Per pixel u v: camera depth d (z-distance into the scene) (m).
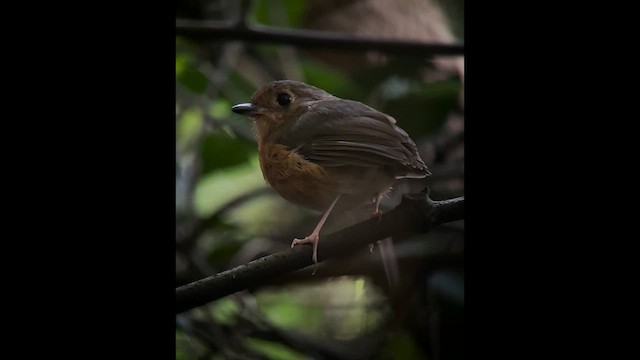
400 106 10.05
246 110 7.50
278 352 8.84
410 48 9.14
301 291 9.30
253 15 10.89
